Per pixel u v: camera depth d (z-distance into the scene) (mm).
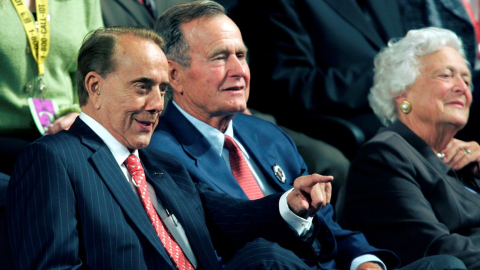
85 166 5793
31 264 5270
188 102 8023
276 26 12273
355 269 7832
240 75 7848
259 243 5949
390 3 13328
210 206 7039
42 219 5367
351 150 11141
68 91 9039
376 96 9938
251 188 7859
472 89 11547
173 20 8039
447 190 8898
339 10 12516
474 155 9852
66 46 8922
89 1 9406
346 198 9148
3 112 8484
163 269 5938
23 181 5531
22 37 8531
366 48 12312
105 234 5633
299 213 6570
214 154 7812
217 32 7871
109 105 6047
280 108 12219
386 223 8625
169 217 6422
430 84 9375
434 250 8242
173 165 6953
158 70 6113
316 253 7676
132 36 6148
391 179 8773
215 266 6469
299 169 8562
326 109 11875
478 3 15391
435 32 9570
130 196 5961
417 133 9523
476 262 8078
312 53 12250
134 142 6160
